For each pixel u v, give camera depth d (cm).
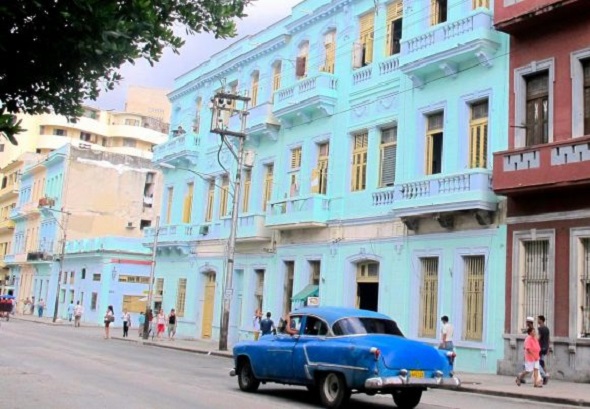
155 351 2727
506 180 1908
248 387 1430
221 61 3828
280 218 2906
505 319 1938
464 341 2045
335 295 2625
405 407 1250
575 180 1734
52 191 6359
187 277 3806
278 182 3092
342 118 2739
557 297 1812
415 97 2370
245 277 3256
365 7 2714
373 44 2659
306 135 2942
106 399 1212
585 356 1722
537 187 1822
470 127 2161
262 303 3102
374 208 2489
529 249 1928
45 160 6562
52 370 1688
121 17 551
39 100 588
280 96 3053
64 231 5716
